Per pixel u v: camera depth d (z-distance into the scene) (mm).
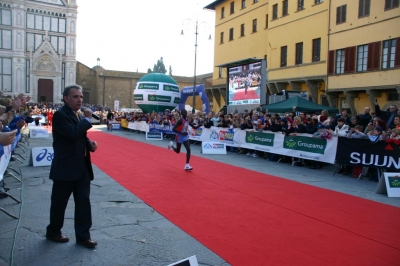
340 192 8203
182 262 3129
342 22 24031
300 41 27641
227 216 5969
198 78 53750
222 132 16391
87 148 4648
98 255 4285
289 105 16578
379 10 21547
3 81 50000
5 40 49875
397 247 4785
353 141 10156
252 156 14328
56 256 4227
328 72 25094
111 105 55750
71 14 53219
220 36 40469
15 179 8578
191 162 12102
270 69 30781
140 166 10914
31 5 51219
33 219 5574
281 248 4633
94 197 7000
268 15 31234
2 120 7004
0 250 4367
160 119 23078
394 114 11047
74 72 53719
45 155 10617
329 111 16594
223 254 4379
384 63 21469
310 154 11633
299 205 6859
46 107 43375
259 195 7566
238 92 23703
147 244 4660
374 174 9891
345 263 4219
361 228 5555
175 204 6617
